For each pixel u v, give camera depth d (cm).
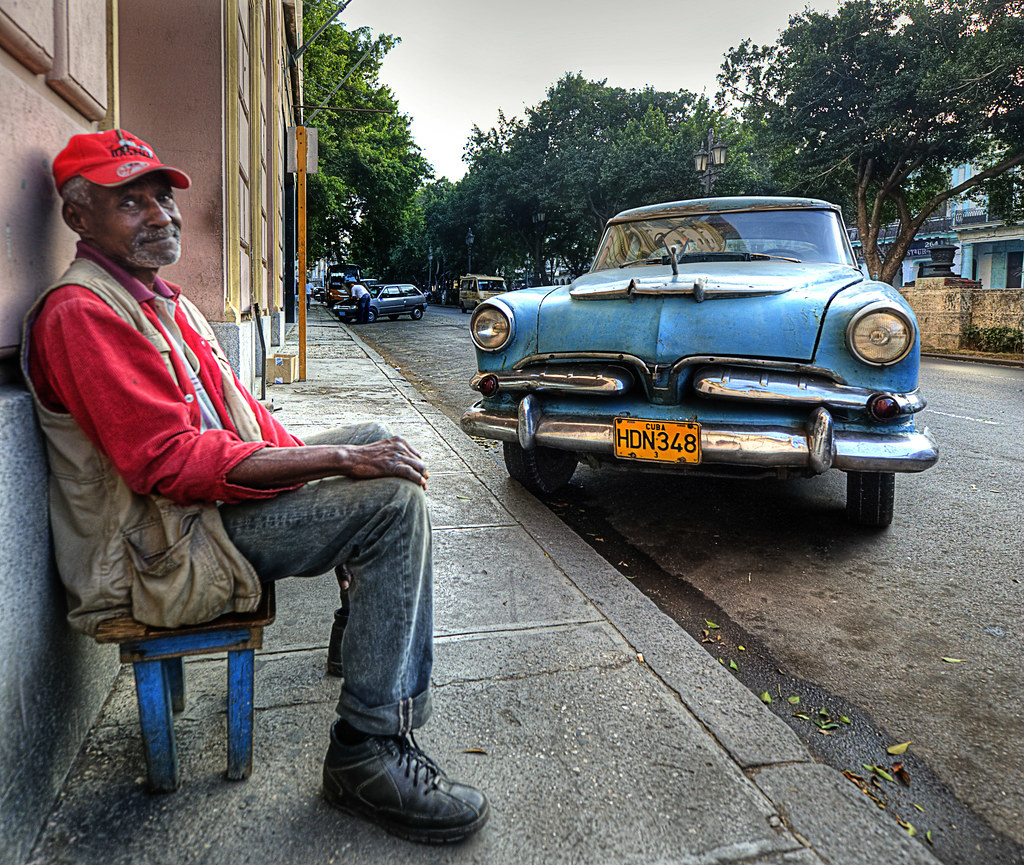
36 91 162
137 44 480
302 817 161
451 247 5088
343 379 914
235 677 165
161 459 141
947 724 224
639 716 207
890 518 395
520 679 224
